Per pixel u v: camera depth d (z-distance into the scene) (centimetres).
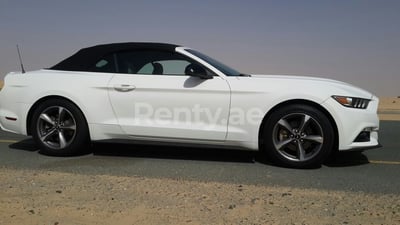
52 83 638
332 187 498
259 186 493
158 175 543
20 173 534
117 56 640
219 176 543
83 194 442
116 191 455
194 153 677
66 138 646
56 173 538
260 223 368
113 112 619
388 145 793
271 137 585
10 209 395
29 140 797
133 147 717
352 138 567
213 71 601
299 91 568
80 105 624
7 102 665
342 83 611
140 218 376
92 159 633
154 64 622
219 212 393
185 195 445
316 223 370
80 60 654
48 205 407
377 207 416
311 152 580
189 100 594
